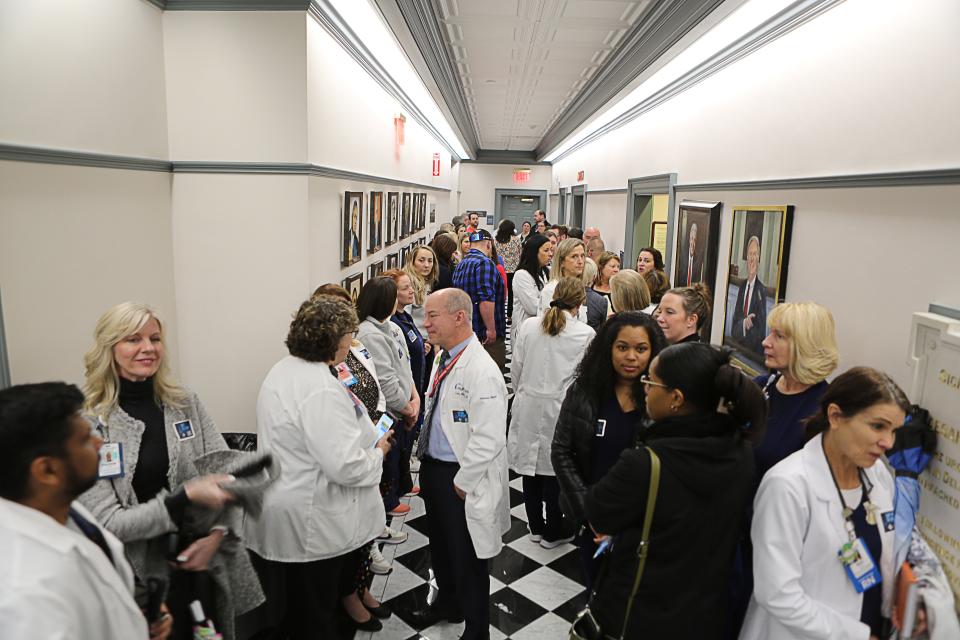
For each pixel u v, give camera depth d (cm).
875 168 272
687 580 157
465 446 249
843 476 160
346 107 460
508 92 861
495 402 243
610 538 179
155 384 202
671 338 297
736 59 440
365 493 242
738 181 431
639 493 155
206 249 368
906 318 246
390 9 391
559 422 244
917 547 168
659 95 641
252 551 238
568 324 327
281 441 224
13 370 234
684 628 158
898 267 252
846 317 291
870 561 157
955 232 219
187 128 358
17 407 119
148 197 336
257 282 373
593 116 873
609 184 961
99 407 187
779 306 211
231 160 362
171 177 360
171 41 352
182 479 204
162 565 176
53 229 255
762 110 398
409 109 815
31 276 243
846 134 297
